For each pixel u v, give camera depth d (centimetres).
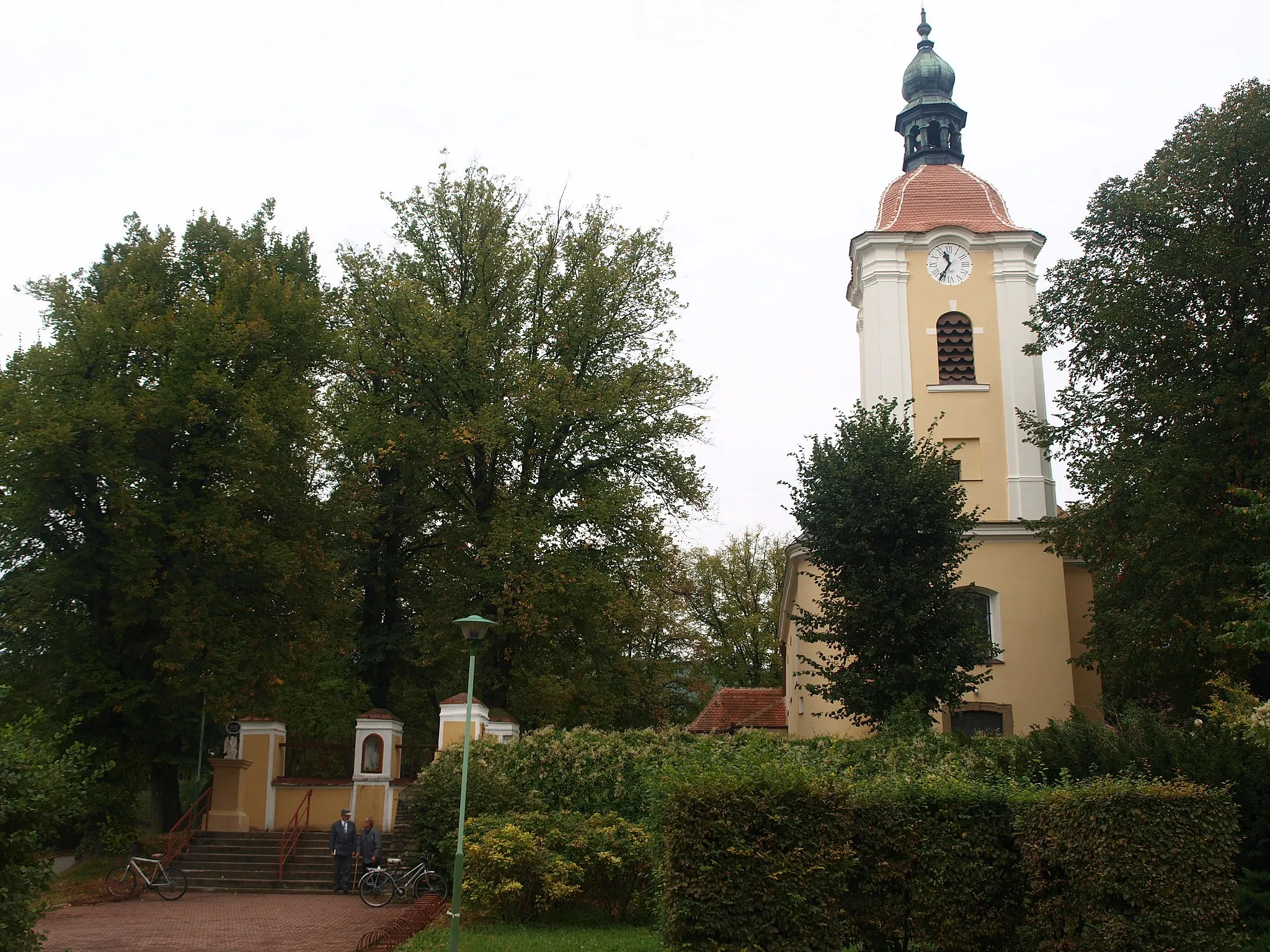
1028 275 3128
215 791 2530
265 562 2484
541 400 2877
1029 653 2831
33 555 2519
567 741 2142
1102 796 1134
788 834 1145
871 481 2264
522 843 1680
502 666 2992
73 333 2550
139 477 2467
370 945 1544
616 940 1492
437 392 3066
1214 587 2231
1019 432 3008
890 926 1203
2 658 2450
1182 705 2506
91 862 2461
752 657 5528
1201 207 2480
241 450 2497
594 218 3244
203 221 3036
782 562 5538
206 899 2088
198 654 2467
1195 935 1086
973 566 2903
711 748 2064
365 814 2444
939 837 1229
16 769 995
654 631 4028
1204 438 2333
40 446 2261
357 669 3238
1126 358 2555
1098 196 2662
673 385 3114
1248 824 1372
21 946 957
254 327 2575
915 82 3475
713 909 1117
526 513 2900
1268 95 2412
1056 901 1174
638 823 1883
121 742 2522
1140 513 2341
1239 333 2331
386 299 3077
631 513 3062
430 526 3278
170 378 2495
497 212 3173
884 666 2217
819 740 2034
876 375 3097
